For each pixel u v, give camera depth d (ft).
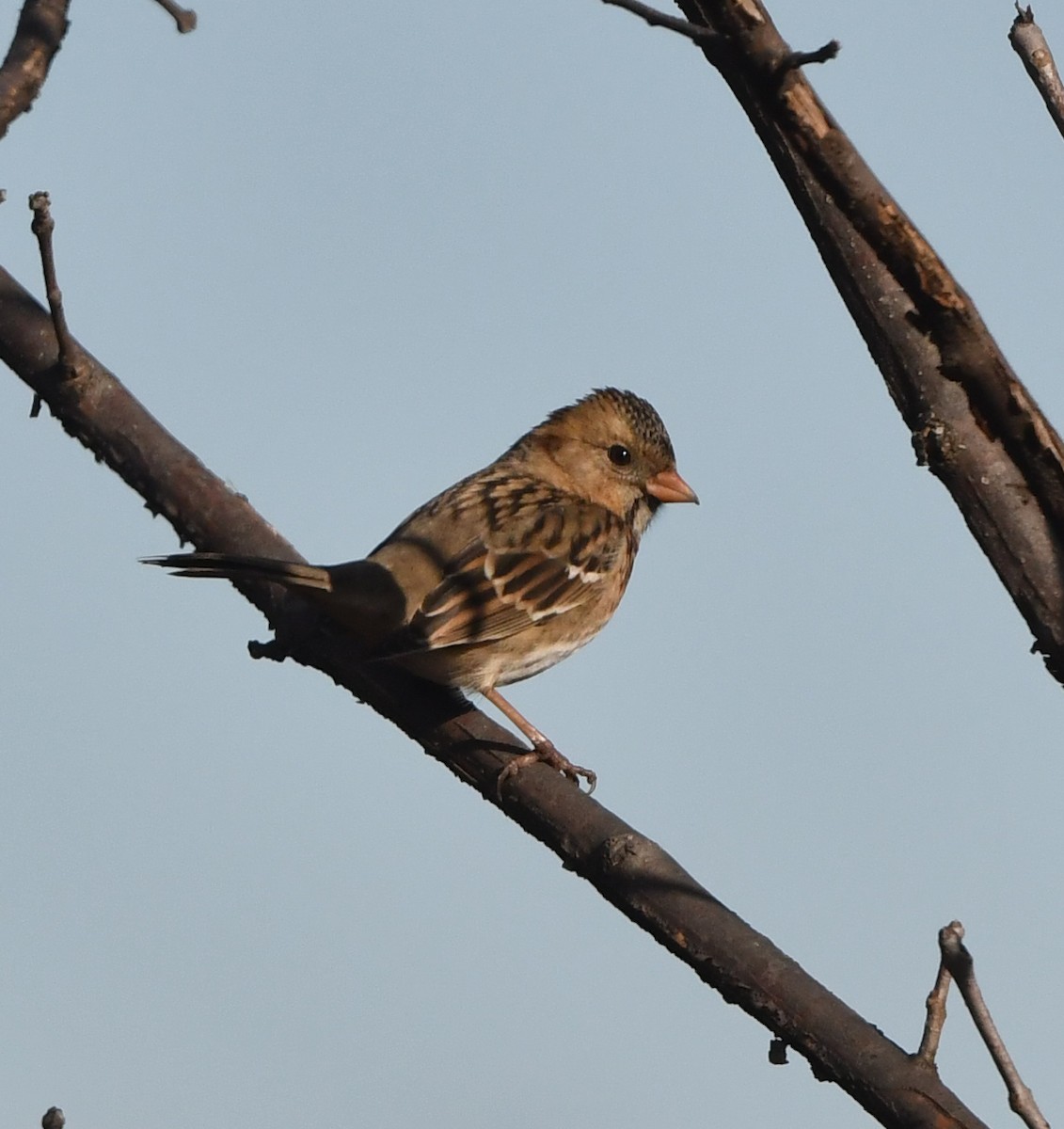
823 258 21.80
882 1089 22.68
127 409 33.09
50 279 31.17
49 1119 21.15
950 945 19.45
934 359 21.15
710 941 24.94
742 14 19.39
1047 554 21.03
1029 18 21.54
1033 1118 18.88
